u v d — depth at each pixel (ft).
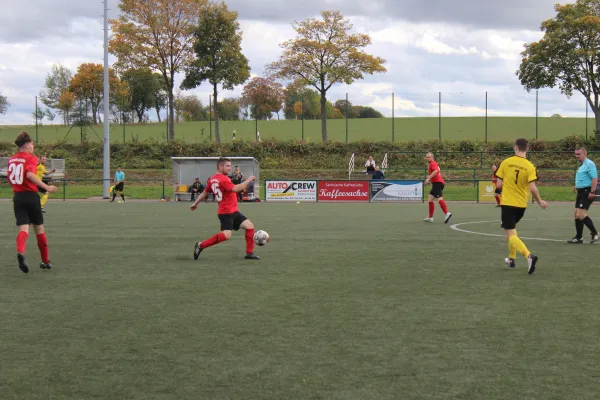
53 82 313.53
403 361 17.58
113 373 16.61
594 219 66.03
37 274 31.83
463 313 23.26
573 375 16.42
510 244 32.94
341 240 46.47
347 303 24.97
